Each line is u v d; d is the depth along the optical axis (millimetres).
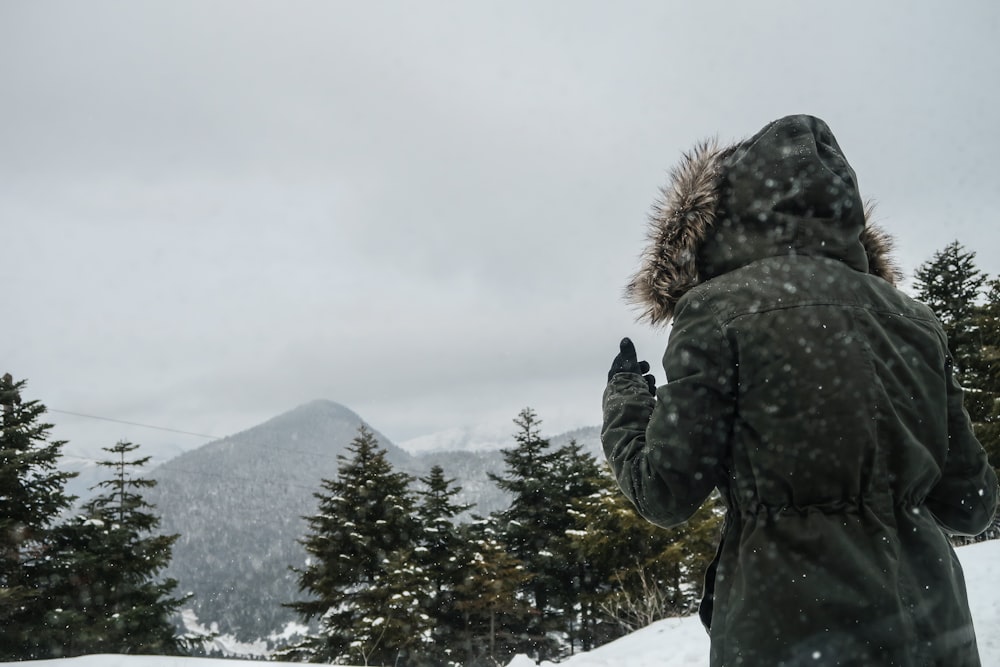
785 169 1617
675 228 1707
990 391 19453
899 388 1500
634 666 5910
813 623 1337
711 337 1556
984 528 1622
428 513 31375
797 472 1436
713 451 1531
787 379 1475
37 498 23750
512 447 34875
